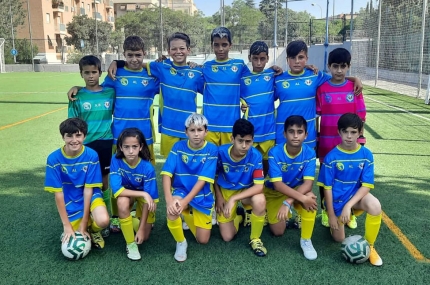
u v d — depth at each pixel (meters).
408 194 4.21
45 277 2.65
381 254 2.96
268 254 2.97
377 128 7.91
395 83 16.88
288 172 3.15
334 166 3.01
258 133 3.68
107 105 3.61
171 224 2.85
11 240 3.18
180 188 3.15
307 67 3.65
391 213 3.70
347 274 2.68
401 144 6.57
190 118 2.98
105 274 2.69
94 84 3.56
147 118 3.73
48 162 2.94
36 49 35.81
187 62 3.90
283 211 2.98
